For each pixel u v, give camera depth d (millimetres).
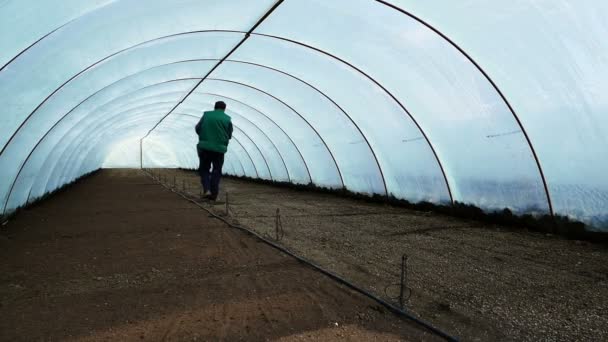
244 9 6484
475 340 2859
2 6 3777
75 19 5012
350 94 9438
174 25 6895
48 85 6621
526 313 3375
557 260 5117
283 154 15594
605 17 4520
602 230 6027
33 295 3607
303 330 2924
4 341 2717
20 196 8562
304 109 11656
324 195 12992
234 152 21078
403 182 9859
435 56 6719
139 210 8977
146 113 18766
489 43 5836
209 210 8898
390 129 9305
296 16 6750
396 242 6023
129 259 4805
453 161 8188
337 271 4375
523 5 4992
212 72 10688
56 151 10758
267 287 3840
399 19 6168
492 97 6621
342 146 11453
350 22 6664
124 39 6781
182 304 3396
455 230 7070
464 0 5289
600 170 5789
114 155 40906
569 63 5273
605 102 5246
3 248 5352
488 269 4672
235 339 2773
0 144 6238
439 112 7789
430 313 3320
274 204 10430
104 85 9352
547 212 6781
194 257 4898
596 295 3828
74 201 10977
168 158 40281
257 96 12555
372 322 3107
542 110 6074
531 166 6746
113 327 2945
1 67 4859
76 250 5242
